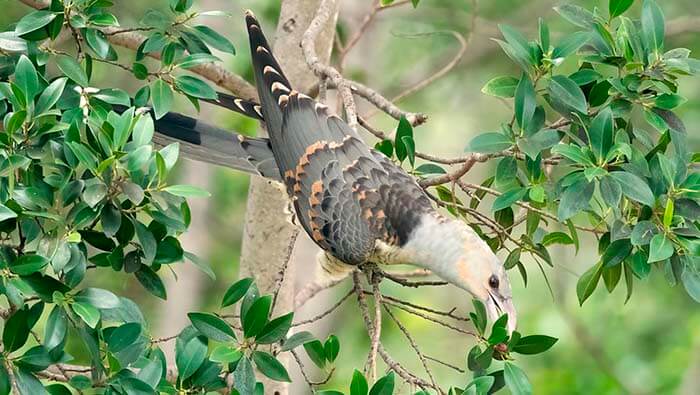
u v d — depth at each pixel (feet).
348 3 60.64
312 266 53.06
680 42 62.34
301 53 43.11
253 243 42.39
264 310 27.61
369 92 34.68
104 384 27.07
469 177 61.98
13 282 26.04
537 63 30.53
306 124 34.94
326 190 34.09
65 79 28.45
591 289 31.40
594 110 31.35
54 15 30.60
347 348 59.21
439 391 27.61
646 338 61.26
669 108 30.45
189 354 27.61
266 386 41.60
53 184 27.45
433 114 68.33
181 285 56.80
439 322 29.78
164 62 32.42
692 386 59.47
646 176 29.43
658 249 27.73
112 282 52.44
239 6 55.42
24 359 26.55
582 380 59.47
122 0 50.70
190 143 36.50
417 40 65.00
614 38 31.19
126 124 27.35
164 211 28.32
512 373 28.02
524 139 30.17
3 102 29.50
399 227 33.42
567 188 29.12
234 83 41.88
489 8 64.39
